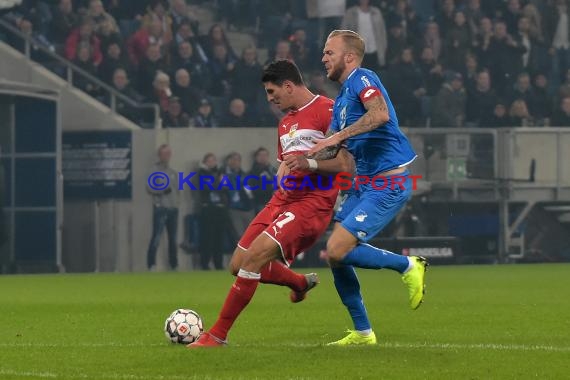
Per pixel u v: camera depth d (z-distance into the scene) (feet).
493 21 242.78
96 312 100.78
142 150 203.10
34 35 214.69
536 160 215.10
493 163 212.84
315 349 62.64
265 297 117.80
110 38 215.10
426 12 250.16
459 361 58.44
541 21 246.88
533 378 53.52
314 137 70.64
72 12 219.20
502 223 214.90
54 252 197.67
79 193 206.90
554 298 115.65
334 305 106.11
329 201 69.41
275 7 241.76
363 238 66.28
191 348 63.82
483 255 214.90
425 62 228.22
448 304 107.45
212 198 199.93
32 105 195.93
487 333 79.82
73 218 207.62
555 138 215.72
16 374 54.08
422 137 210.18
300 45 228.63
